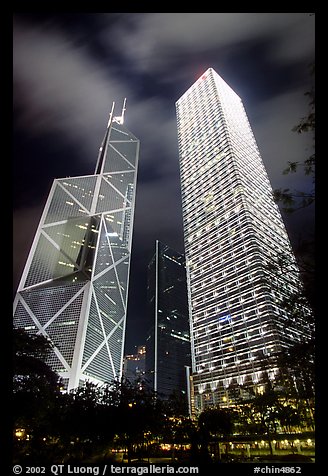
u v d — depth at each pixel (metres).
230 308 173.75
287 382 53.00
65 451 47.22
